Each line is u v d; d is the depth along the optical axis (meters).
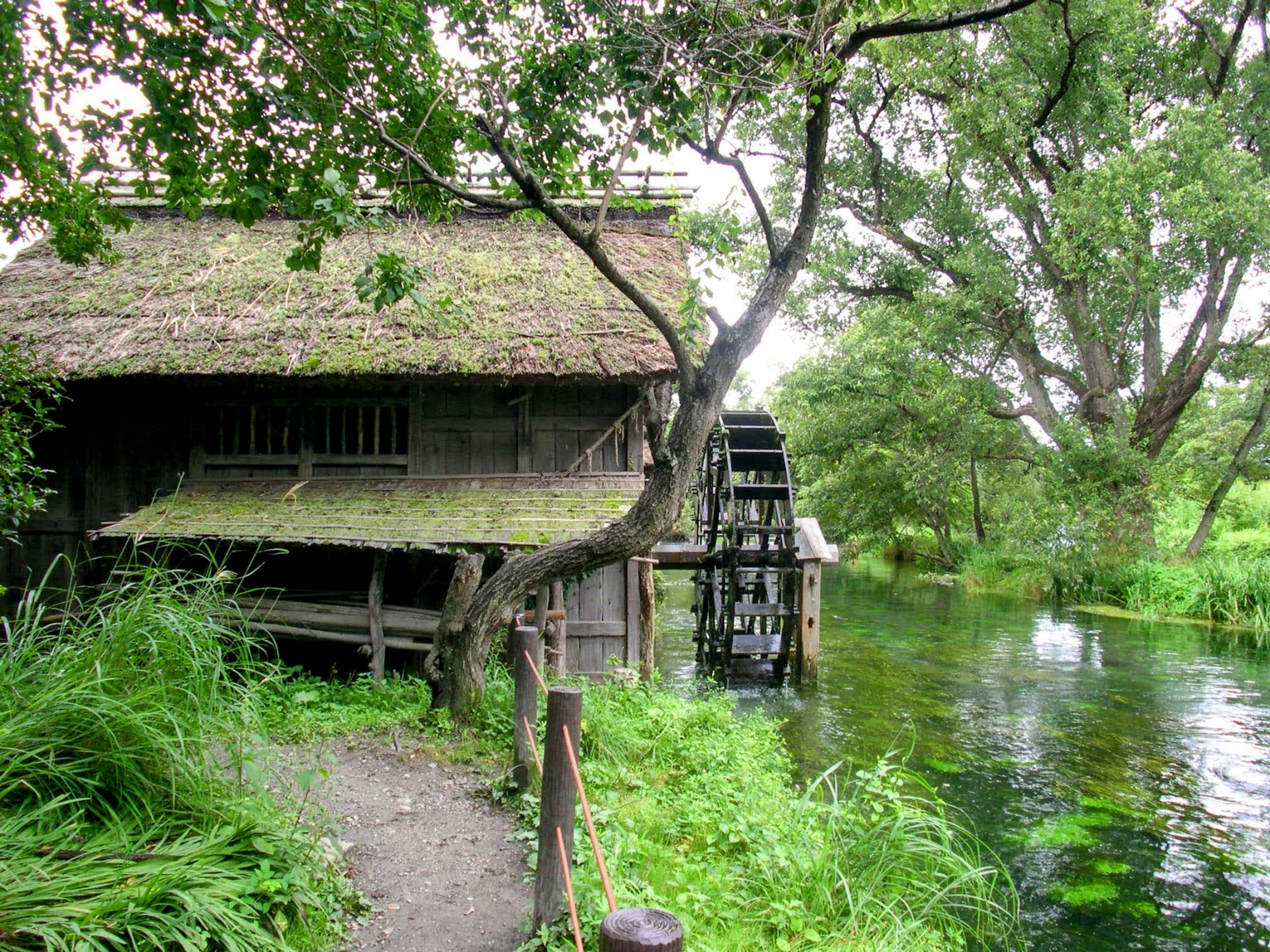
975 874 4.66
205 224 11.00
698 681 11.62
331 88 4.73
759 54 5.40
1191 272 15.88
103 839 3.21
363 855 4.22
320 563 8.97
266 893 3.23
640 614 8.90
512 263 10.01
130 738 3.51
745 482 15.41
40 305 9.30
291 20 4.71
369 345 8.45
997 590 21.25
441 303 5.30
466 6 5.49
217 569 8.61
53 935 2.54
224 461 9.14
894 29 5.37
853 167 20.39
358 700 6.98
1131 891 5.70
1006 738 9.05
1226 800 7.33
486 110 5.61
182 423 9.20
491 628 6.14
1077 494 18.69
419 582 8.79
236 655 5.50
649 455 10.39
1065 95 17.47
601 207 5.46
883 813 6.01
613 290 9.41
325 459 9.14
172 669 3.86
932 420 20.31
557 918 3.52
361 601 8.60
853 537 26.30
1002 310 19.55
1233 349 17.92
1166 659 13.14
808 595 11.71
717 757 6.03
